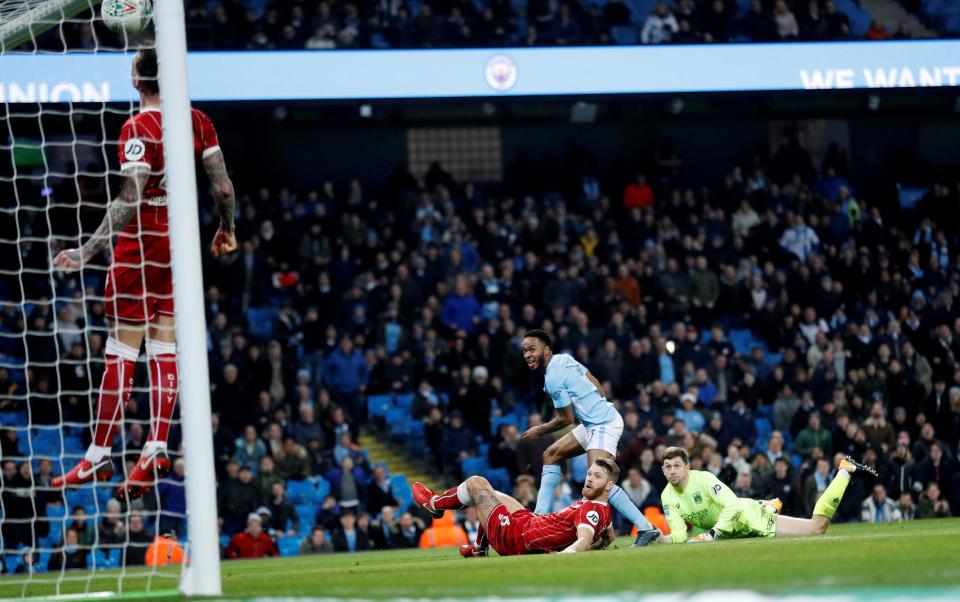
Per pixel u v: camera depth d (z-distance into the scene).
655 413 20.38
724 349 22.73
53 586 9.27
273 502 18.09
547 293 23.53
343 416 20.03
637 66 24.20
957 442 22.50
